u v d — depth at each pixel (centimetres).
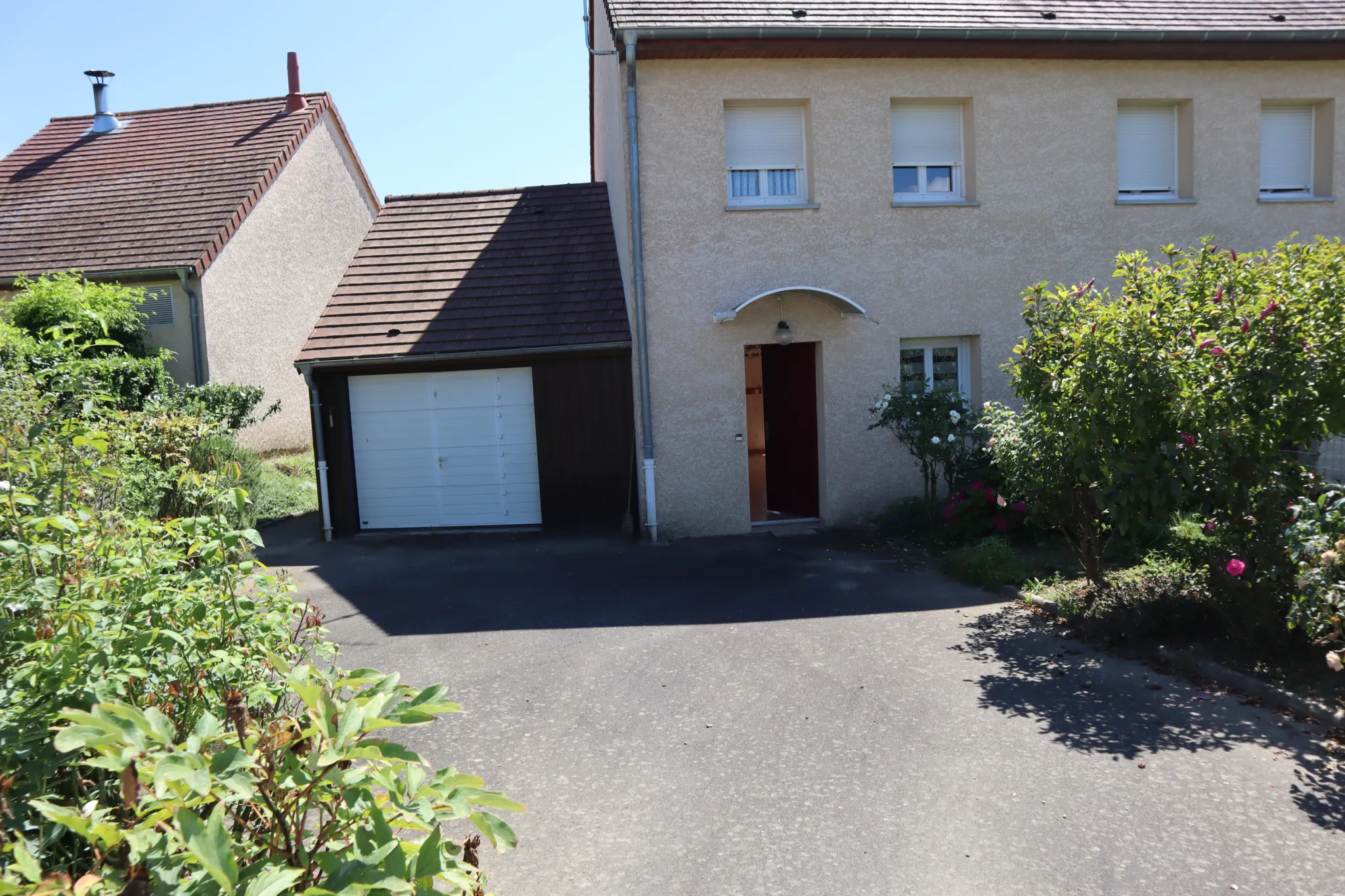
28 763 240
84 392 518
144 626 302
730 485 1132
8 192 1822
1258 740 482
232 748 219
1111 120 1164
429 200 1497
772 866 378
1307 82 1199
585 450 1188
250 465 1333
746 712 549
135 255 1565
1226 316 588
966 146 1159
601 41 1381
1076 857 376
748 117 1130
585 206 1457
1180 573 734
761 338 1121
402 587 922
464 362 1195
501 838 236
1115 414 621
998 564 847
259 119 1939
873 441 1147
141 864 198
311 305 1919
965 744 492
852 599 810
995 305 1155
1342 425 546
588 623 761
